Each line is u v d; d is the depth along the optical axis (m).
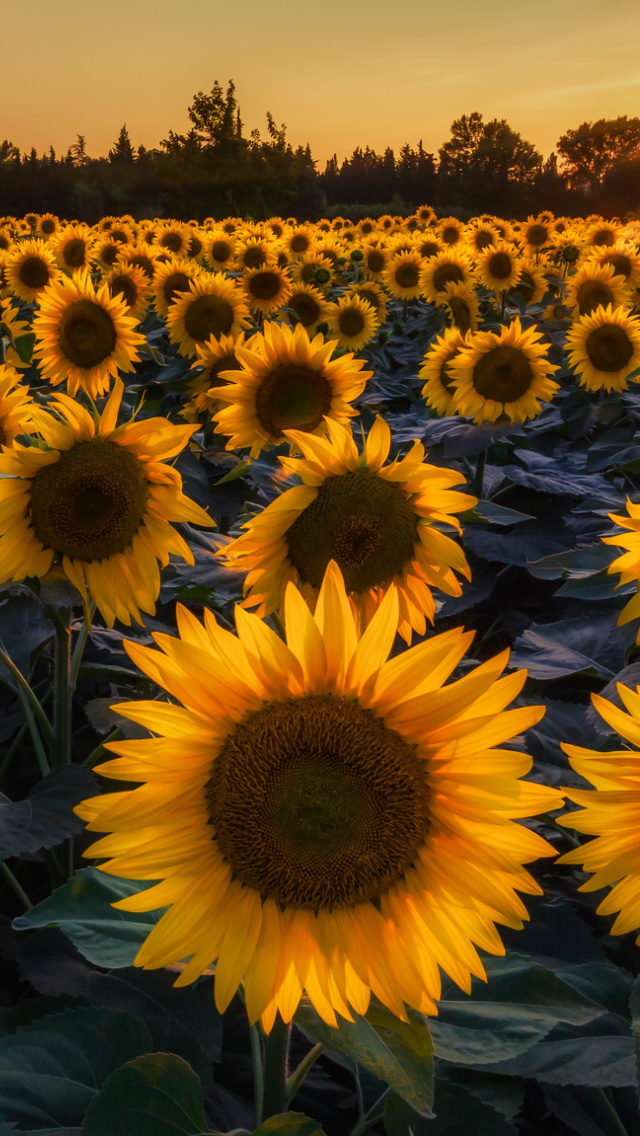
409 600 0.95
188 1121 0.68
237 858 0.64
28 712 1.14
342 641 0.62
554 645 1.32
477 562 1.98
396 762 0.62
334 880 0.64
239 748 0.63
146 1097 0.68
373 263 5.49
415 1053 0.62
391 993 0.62
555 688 1.64
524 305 4.15
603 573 1.36
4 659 1.14
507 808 0.60
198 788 0.65
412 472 0.90
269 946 0.64
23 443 1.22
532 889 0.62
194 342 2.43
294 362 1.35
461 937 0.63
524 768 0.60
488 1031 0.71
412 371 3.56
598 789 0.63
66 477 0.99
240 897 0.65
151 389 2.21
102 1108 0.67
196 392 2.08
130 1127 0.67
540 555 1.88
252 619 0.62
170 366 2.41
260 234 5.87
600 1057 0.80
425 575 0.93
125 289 3.28
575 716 1.17
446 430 2.16
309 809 0.63
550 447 2.65
